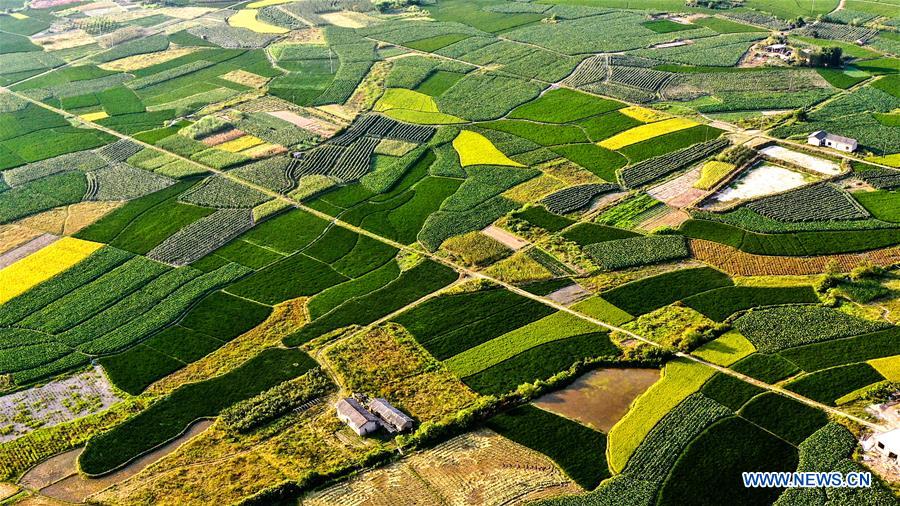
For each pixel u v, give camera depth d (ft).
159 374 269.03
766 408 232.53
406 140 458.50
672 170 398.42
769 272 307.58
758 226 339.16
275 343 282.97
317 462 224.74
